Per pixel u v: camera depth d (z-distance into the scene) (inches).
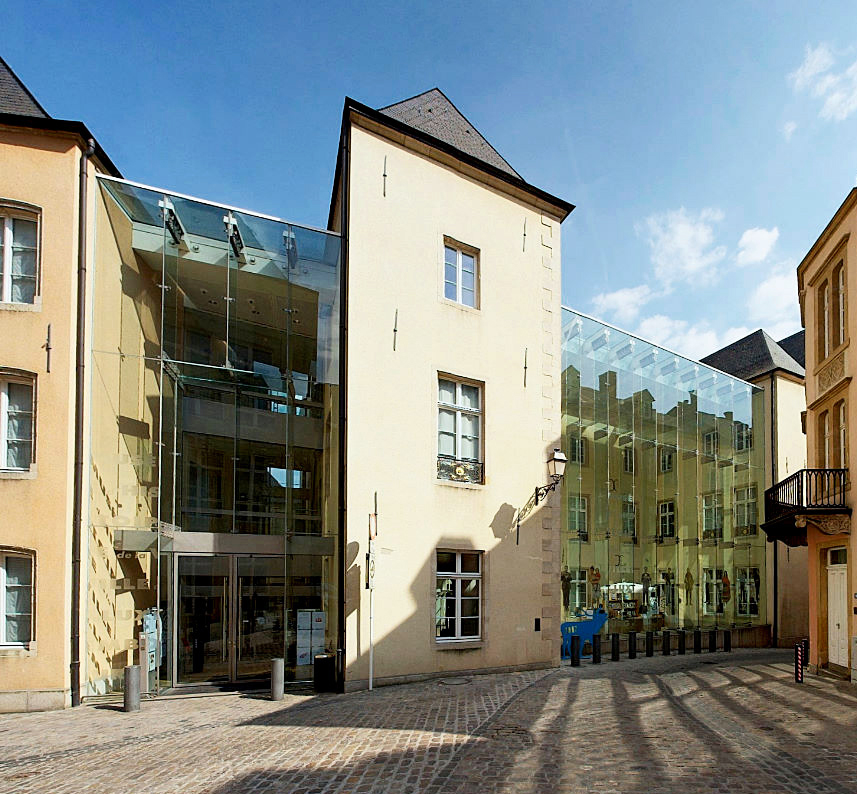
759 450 1021.8
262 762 277.1
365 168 511.8
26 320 423.5
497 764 268.5
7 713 387.5
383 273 508.7
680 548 823.1
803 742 302.5
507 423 562.6
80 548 419.2
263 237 513.0
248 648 482.3
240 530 502.6
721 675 522.6
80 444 425.4
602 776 252.5
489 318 567.2
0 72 456.8
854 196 514.6
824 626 551.8
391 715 360.8
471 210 570.3
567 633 649.0
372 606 461.4
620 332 786.2
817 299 606.9
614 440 753.6
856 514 491.8
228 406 514.0
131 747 307.4
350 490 466.6
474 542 522.3
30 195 431.8
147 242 489.4
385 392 495.2
